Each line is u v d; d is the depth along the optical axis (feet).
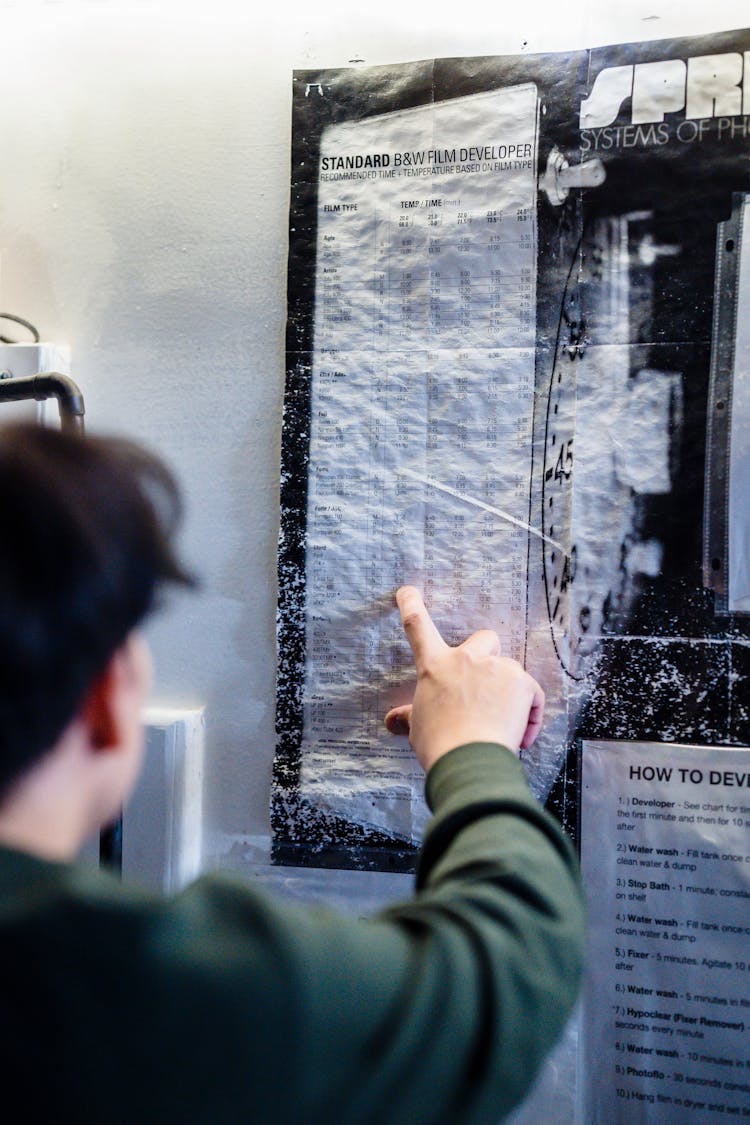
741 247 2.80
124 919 1.15
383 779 3.03
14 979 1.10
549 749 2.93
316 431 3.09
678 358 2.85
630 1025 2.85
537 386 2.95
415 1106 1.21
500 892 1.42
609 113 2.89
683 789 2.84
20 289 3.29
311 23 3.09
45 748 1.20
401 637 3.03
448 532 3.01
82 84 3.24
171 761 3.03
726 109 2.80
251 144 3.14
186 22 3.17
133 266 3.22
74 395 2.75
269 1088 1.13
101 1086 1.09
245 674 3.14
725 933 2.80
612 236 2.89
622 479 2.89
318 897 3.06
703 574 2.84
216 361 3.17
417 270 3.03
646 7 2.85
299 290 3.09
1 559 1.12
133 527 1.24
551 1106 2.88
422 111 3.01
